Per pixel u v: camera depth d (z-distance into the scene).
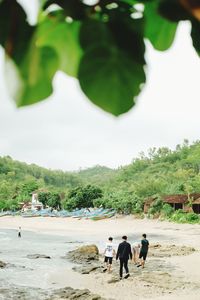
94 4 0.84
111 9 0.84
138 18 0.84
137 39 0.83
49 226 82.00
